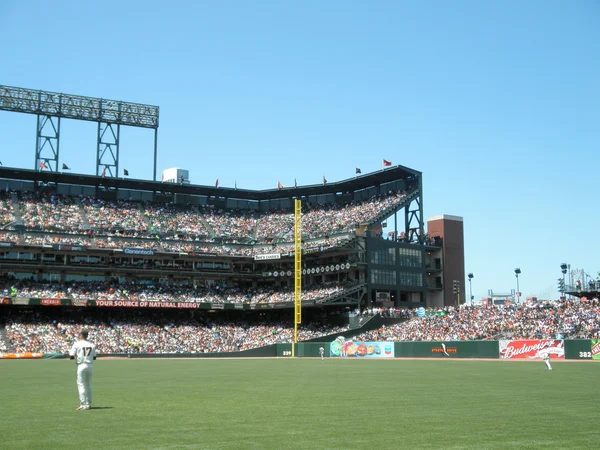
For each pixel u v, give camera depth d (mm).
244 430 18297
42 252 108938
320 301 107938
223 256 117688
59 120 119250
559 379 41531
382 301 117250
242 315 120500
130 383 39500
